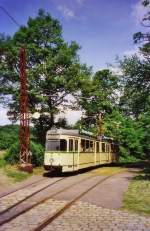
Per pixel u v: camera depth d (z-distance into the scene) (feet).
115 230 39.65
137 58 138.00
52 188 71.46
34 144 117.29
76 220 43.96
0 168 100.12
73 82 144.15
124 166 144.15
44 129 152.46
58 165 96.48
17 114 145.79
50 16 148.87
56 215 46.14
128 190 68.49
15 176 88.84
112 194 63.57
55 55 145.48
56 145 97.86
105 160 134.62
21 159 101.76
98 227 40.83
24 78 103.65
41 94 142.92
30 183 80.43
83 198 58.80
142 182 79.66
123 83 142.31
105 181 82.69
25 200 57.26
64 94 149.48
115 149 155.53
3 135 181.37
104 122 197.26
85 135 111.65
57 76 143.02
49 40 146.41
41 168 112.57
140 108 139.54
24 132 103.04
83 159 107.96
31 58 147.64
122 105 202.18
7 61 143.74
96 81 160.45
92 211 49.16
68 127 156.25
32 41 148.46
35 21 148.36
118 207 52.37
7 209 49.93
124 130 207.92
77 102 152.76
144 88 136.67
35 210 49.29
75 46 147.43
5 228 39.70
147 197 60.64
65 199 57.98
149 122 112.27
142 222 43.65
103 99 188.55
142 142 207.21
